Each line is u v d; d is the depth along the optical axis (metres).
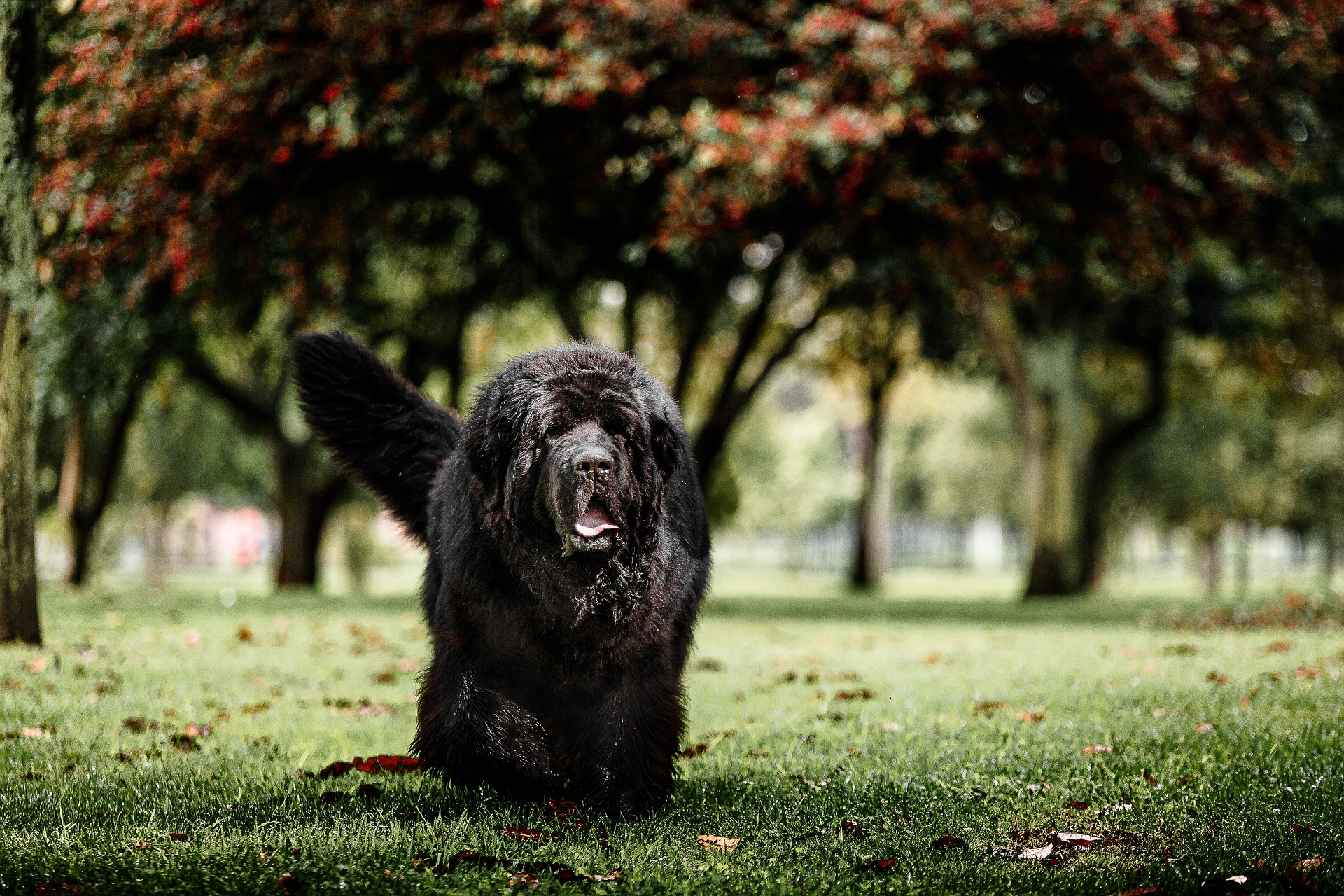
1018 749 4.96
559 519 3.40
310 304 13.57
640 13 11.04
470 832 3.60
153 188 10.45
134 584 33.28
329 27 10.59
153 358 15.20
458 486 3.94
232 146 10.77
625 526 3.58
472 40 11.12
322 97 11.01
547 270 14.28
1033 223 12.67
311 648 9.07
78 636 8.83
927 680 7.32
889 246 14.66
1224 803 4.01
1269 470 29.33
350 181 12.79
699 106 11.42
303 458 22.16
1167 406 23.30
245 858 3.23
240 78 10.33
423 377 19.39
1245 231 14.64
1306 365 20.33
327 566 53.97
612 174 12.20
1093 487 22.11
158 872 3.08
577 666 3.73
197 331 15.59
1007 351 20.06
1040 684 6.91
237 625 10.79
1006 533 77.44
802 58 11.70
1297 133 13.45
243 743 5.05
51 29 7.75
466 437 3.81
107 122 9.87
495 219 13.99
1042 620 13.75
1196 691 6.35
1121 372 24.50
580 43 11.12
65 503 20.00
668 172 12.28
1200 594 30.53
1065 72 11.39
